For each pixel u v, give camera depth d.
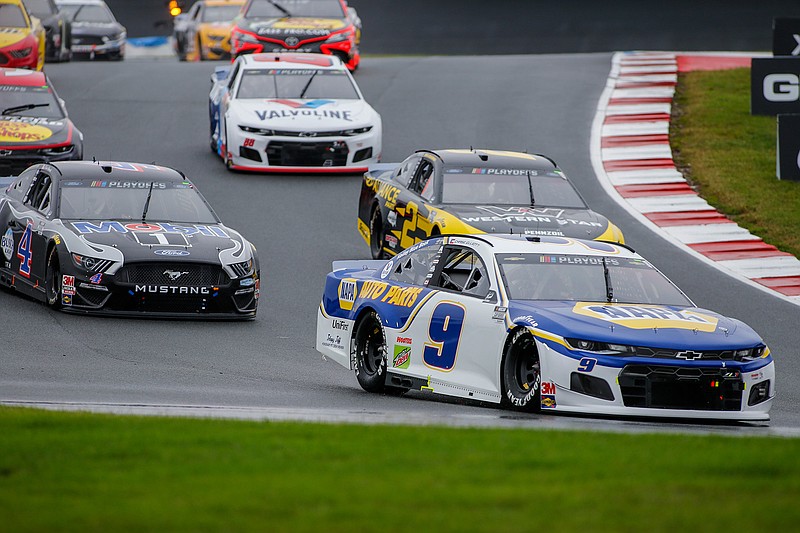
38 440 24.11
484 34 160.75
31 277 51.19
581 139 86.75
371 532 16.94
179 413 30.34
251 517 17.73
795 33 89.12
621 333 31.91
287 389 37.56
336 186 75.38
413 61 122.69
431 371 35.97
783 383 42.41
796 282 58.16
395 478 20.39
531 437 24.72
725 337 32.56
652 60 119.25
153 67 119.06
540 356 32.09
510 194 54.22
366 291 39.31
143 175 53.97
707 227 67.50
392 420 29.52
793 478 20.30
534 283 35.03
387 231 57.47
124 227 50.12
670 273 59.06
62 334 44.97
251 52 102.12
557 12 162.38
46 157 70.75
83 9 148.50
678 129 89.25
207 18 144.00
